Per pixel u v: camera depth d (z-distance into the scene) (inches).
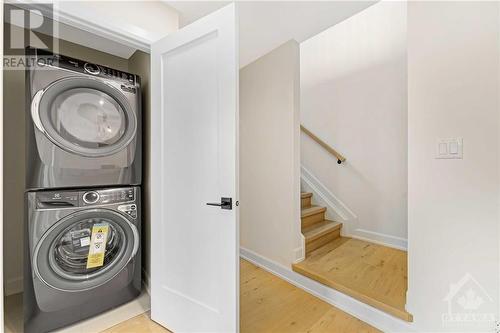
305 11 73.2
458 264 46.4
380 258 86.8
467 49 45.0
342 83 118.3
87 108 62.2
